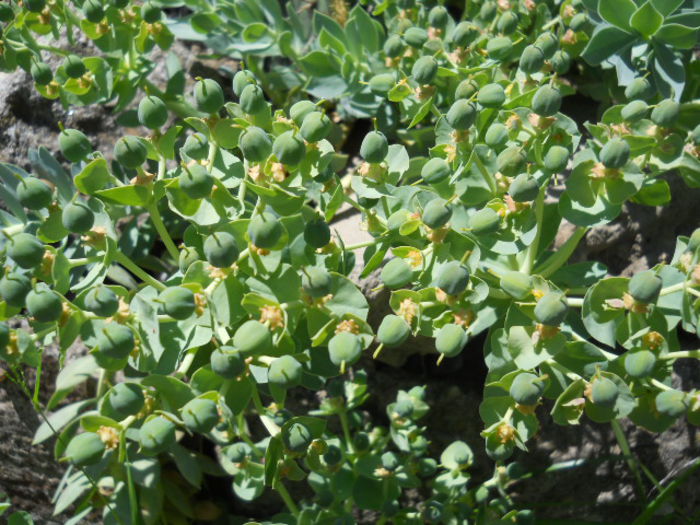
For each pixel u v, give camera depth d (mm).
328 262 202
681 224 251
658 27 224
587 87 271
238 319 191
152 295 194
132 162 184
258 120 194
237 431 203
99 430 182
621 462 249
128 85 246
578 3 253
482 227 188
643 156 207
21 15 238
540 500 249
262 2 270
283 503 253
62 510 241
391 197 201
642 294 172
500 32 237
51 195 187
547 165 190
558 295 173
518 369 183
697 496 256
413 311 190
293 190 193
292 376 177
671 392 177
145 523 233
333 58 260
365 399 241
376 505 223
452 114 194
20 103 275
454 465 233
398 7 267
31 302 171
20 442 256
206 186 179
